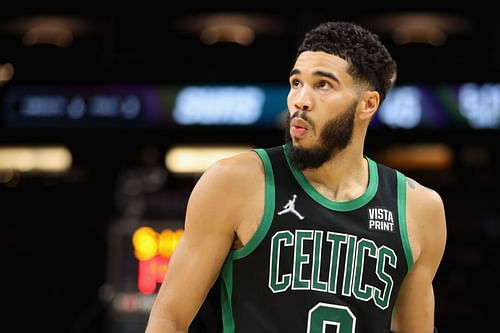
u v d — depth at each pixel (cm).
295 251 595
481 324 2294
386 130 2188
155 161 2500
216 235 604
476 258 2375
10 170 2641
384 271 611
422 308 658
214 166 620
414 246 631
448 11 2619
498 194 2483
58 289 2616
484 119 2150
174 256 614
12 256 2652
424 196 649
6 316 2577
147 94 2261
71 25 2753
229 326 605
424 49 2664
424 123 2170
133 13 2684
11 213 2711
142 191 1745
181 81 2256
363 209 618
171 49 2689
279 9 2650
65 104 2273
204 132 2252
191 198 616
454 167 2539
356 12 2623
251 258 596
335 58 602
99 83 2273
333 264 596
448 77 2164
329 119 600
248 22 2694
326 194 619
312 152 604
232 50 2677
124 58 2667
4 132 2292
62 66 2603
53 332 2570
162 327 598
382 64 623
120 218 1706
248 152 627
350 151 623
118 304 1500
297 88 608
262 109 2223
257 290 595
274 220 599
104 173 2623
